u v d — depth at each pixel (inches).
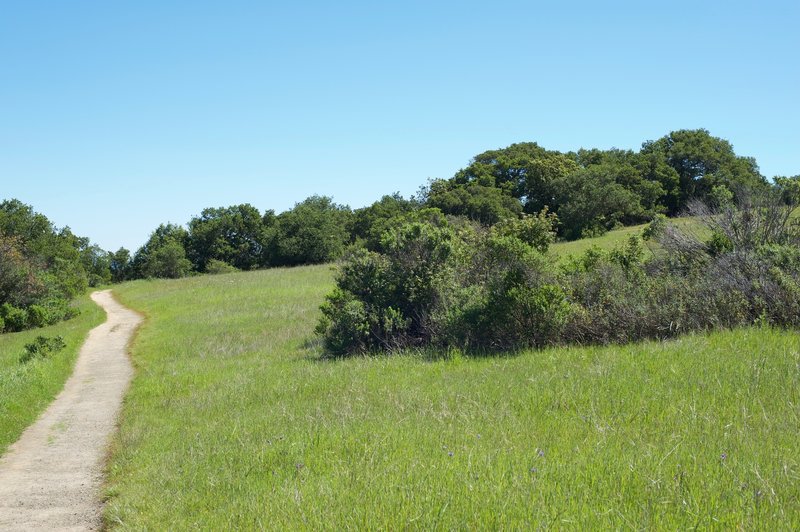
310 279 1791.3
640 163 2950.3
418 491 225.0
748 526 176.2
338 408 405.7
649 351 443.8
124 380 741.9
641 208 2669.8
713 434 259.1
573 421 303.4
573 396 347.6
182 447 384.2
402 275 710.5
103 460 420.8
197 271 3964.1
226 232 4040.4
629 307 549.6
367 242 2618.1
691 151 2950.3
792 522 176.9
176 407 531.5
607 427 284.2
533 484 217.9
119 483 350.3
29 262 1662.2
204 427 434.9
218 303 1449.3
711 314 514.6
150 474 345.4
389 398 412.2
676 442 255.0
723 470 216.5
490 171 3248.0
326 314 716.0
